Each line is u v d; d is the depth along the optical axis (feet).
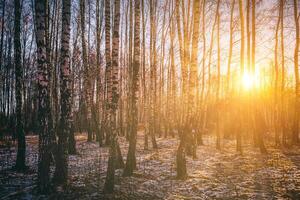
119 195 26.20
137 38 36.01
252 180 34.19
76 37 74.79
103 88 80.89
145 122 63.10
